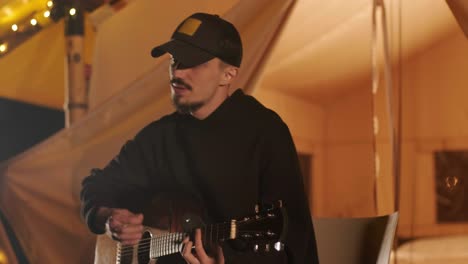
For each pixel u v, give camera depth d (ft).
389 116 14.05
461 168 19.83
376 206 15.78
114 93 13.61
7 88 16.49
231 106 11.44
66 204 13.65
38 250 13.85
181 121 11.70
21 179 13.94
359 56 17.63
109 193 12.00
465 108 20.01
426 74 20.17
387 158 19.63
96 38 13.97
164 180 11.71
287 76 17.71
